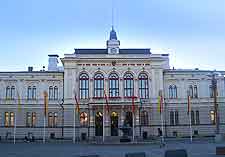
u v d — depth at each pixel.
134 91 89.38
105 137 82.62
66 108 88.38
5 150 51.91
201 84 93.06
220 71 93.81
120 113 87.94
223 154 38.72
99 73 90.31
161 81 90.25
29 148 56.22
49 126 89.62
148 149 52.22
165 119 89.88
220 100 92.00
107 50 93.62
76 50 94.25
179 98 91.94
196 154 40.31
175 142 70.06
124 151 48.34
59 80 92.06
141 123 88.31
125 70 90.19
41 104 90.56
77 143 71.50
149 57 90.00
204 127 90.88
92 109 87.44
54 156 41.16
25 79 91.75
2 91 91.19
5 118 90.06
